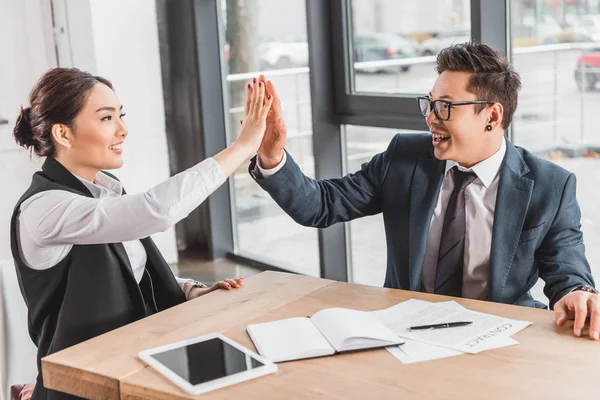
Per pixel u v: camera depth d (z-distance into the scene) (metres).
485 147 2.13
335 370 1.58
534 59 2.99
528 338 1.71
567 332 1.74
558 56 2.90
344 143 3.88
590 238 3.03
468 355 1.63
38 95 2.01
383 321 1.83
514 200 2.13
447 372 1.55
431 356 1.63
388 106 3.54
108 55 4.41
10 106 4.52
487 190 2.17
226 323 1.87
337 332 1.71
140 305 2.08
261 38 4.28
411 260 2.20
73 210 1.90
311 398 1.46
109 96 2.04
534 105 3.04
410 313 1.88
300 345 1.67
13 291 2.11
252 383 1.53
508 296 2.14
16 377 2.11
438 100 2.09
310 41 3.72
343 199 2.34
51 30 4.59
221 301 2.04
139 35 4.50
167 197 1.87
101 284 2.00
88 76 2.04
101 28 4.38
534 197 2.13
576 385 1.48
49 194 1.96
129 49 4.48
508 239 2.12
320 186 2.35
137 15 4.48
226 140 4.73
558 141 2.99
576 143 2.93
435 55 3.30
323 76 3.77
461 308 1.90
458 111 2.06
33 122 2.01
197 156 4.71
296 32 4.02
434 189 2.21
